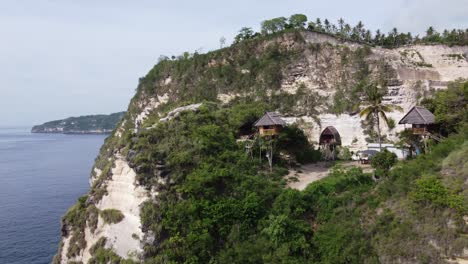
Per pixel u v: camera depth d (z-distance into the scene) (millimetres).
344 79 60594
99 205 40219
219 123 46969
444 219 24953
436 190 26266
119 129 80312
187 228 32750
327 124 57625
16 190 84125
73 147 185625
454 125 40094
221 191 35938
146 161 36656
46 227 58875
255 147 44875
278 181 39938
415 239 25172
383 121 55094
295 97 60281
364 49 61625
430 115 41469
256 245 30516
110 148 72625
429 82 56188
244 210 33094
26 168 117500
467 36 70312
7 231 56938
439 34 75188
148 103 75562
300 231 30484
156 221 33562
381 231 27188
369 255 26516
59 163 127438
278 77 62812
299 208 32594
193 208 33125
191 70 70750
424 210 26203
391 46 70000
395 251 25391
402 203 27781
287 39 66438
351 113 56594
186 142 39562
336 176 38781
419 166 30797
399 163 36938
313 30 67750
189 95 67125
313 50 64125
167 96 72125
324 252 28672
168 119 47094
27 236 54969
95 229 39000
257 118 49969
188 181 35562
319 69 62812
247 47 68250
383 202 29438
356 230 28281
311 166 48594
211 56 70125
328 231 29781
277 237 30219
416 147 41906
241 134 49125
